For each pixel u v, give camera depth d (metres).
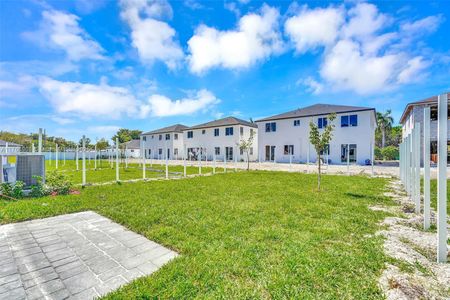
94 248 3.38
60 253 3.21
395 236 3.75
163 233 3.89
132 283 2.40
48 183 7.61
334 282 2.38
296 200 6.52
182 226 4.27
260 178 12.13
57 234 3.96
